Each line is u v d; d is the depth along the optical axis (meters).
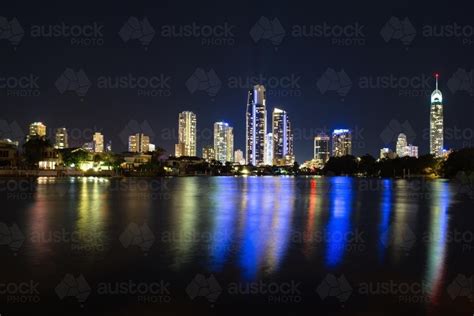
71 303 13.06
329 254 19.88
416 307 12.82
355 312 12.46
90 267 17.19
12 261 18.08
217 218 33.72
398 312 12.42
